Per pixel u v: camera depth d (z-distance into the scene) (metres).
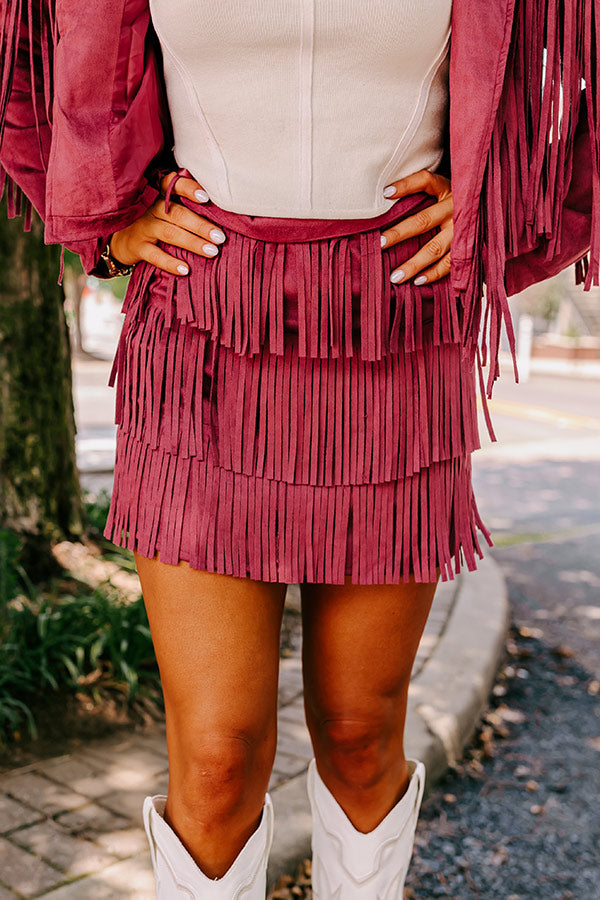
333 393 1.18
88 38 1.08
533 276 1.28
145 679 2.83
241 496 1.17
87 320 33.75
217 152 1.13
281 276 1.13
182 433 1.16
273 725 1.23
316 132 1.09
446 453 1.25
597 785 2.54
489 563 4.34
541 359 23.47
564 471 7.73
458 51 1.09
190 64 1.10
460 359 1.27
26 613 2.82
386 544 1.21
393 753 1.33
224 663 1.16
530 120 1.18
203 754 1.14
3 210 3.31
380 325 1.15
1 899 1.77
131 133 1.12
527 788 2.50
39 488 3.53
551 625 3.87
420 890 2.03
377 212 1.13
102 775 2.32
